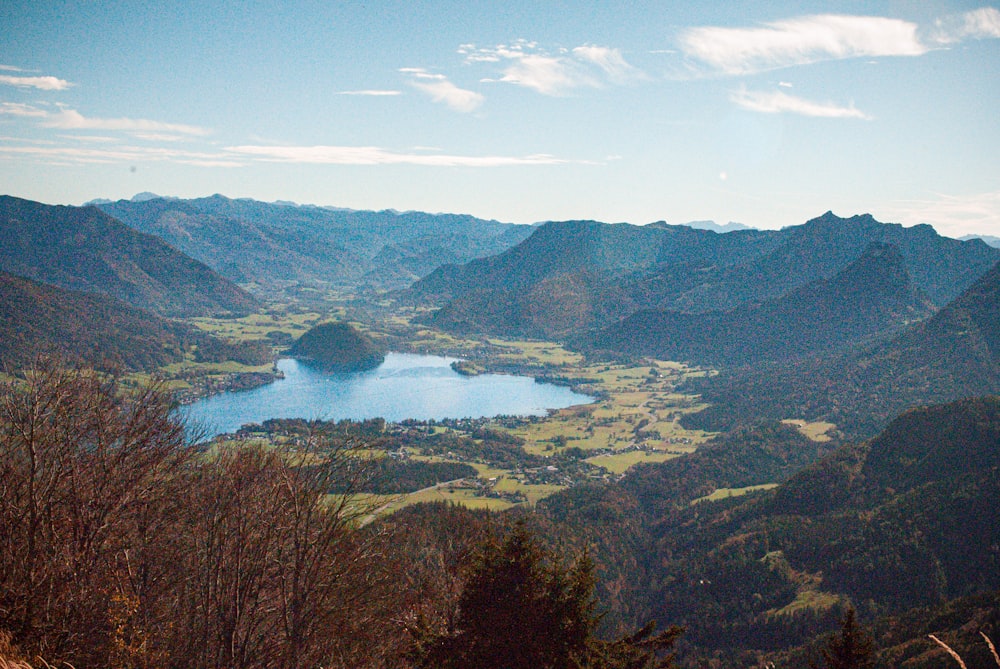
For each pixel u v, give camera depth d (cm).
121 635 2156
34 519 2238
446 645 2277
